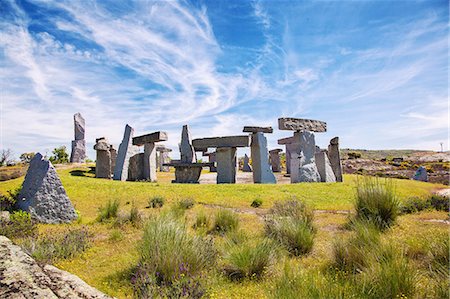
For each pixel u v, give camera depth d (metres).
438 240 5.32
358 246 5.21
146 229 5.91
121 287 4.59
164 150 37.41
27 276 2.65
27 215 8.82
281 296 3.68
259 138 20.20
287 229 6.51
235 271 5.12
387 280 3.85
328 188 15.28
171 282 4.36
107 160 22.45
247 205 12.51
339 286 3.68
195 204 12.60
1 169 31.80
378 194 8.27
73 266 5.61
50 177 10.09
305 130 20.58
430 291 3.79
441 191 16.83
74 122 33.47
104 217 9.75
